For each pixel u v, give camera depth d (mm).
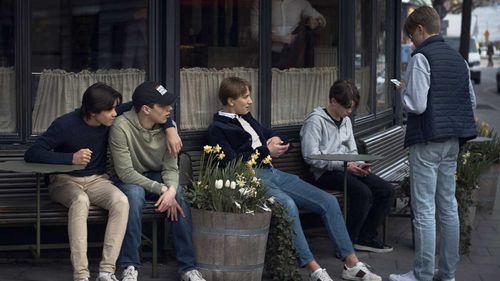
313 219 8758
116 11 7855
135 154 7188
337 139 8305
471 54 42750
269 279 7375
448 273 7383
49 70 7727
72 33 7781
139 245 6984
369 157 7680
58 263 7734
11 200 7293
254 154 7344
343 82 8242
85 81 7863
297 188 7664
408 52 18188
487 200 10570
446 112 6984
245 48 8391
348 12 9086
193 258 7062
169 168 7242
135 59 7898
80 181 6984
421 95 6918
